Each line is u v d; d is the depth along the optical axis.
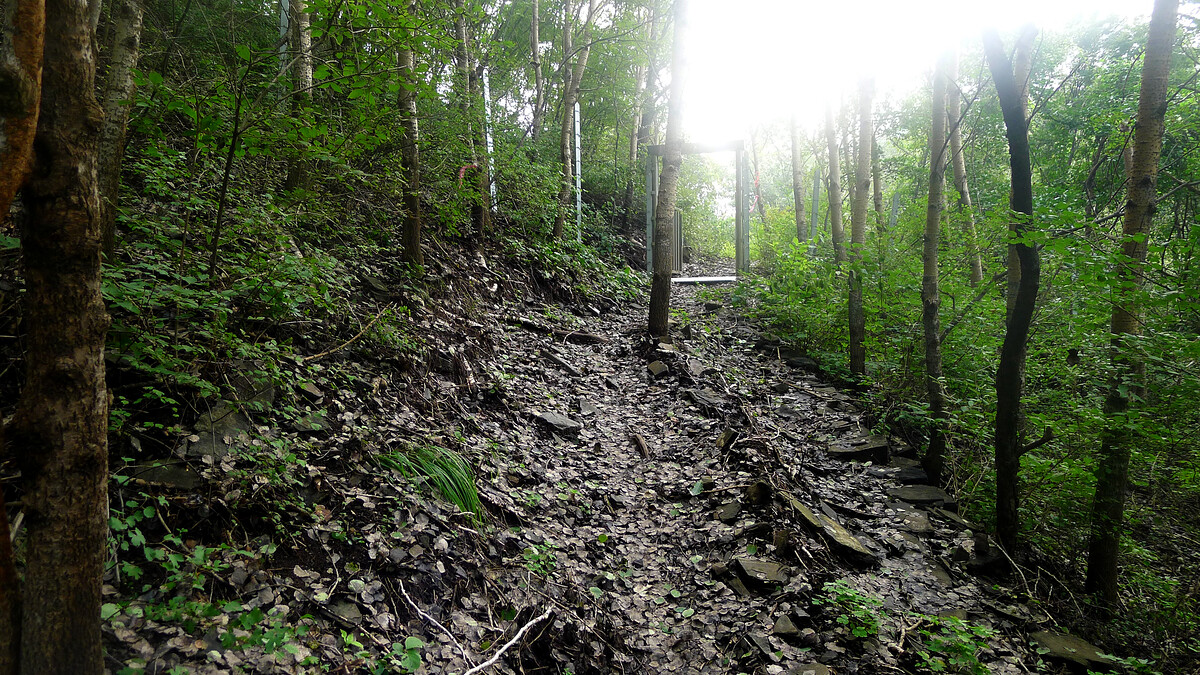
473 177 8.81
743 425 6.90
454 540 3.90
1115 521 5.04
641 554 4.88
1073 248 4.47
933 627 4.13
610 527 5.14
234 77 4.28
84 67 1.76
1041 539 5.70
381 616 3.16
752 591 4.36
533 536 4.48
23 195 1.69
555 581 4.12
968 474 6.69
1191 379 4.58
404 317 6.07
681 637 3.97
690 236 23.91
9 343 3.27
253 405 3.80
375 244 6.94
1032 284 4.68
